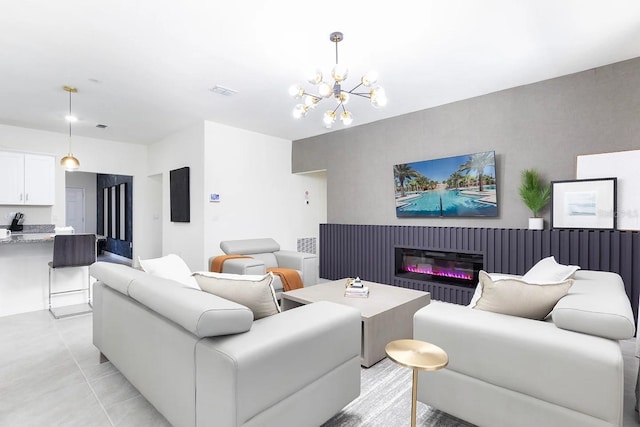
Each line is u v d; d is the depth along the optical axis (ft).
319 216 21.71
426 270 14.57
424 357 4.54
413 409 4.72
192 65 10.24
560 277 6.80
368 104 13.80
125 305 6.53
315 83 8.37
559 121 11.05
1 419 5.82
